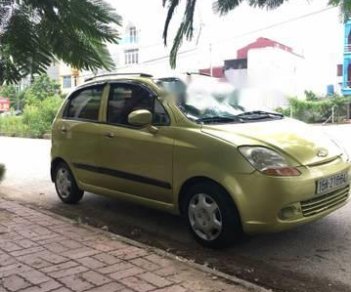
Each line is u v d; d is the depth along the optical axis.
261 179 4.40
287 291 3.91
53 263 4.10
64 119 6.73
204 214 4.84
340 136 16.81
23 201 7.34
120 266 4.02
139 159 5.43
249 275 4.25
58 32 2.83
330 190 4.74
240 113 5.48
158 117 5.34
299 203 4.48
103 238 4.82
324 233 5.29
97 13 2.88
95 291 3.52
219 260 4.61
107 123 5.96
